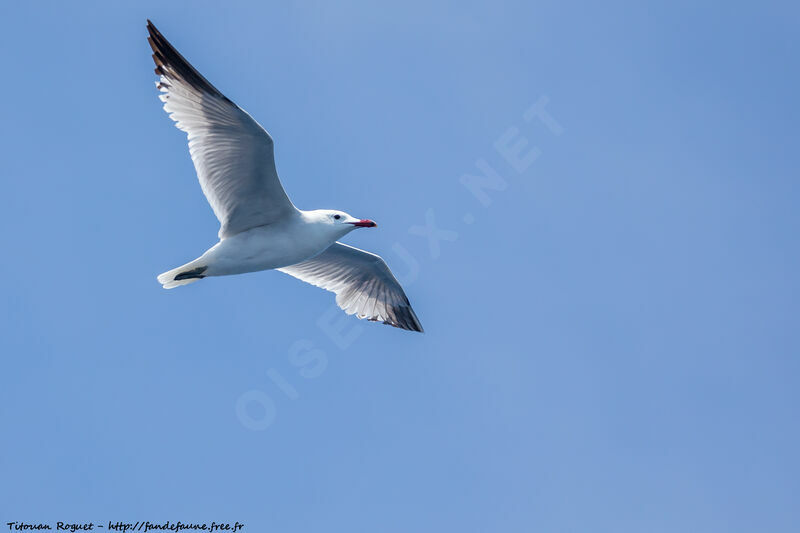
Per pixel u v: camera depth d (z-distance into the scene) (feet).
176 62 45.19
